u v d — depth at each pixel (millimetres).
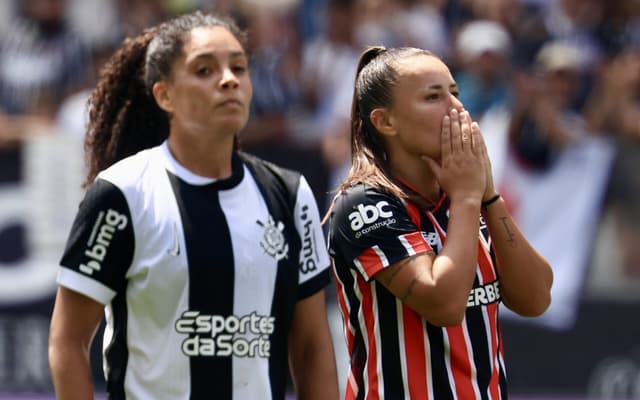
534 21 31344
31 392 27453
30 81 29766
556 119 28438
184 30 12961
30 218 27734
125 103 13914
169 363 12422
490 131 28562
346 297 12930
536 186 28281
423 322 12305
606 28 31578
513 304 12883
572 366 27672
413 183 12820
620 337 27812
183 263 12492
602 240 28156
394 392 12328
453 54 30422
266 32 30219
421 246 12242
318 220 13555
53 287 27594
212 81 12711
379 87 12719
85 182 14156
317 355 13375
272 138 29000
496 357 12602
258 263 12766
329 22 30594
